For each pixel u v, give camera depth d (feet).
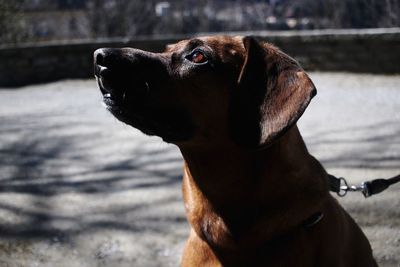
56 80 15.01
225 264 3.33
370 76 13.64
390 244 4.84
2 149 8.00
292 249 3.25
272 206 3.23
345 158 6.84
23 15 19.30
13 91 13.94
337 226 3.43
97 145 8.04
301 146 3.42
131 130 8.93
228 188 3.27
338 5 18.30
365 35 13.70
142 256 4.73
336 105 10.52
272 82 3.22
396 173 6.16
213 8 21.04
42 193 6.00
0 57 14.64
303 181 3.29
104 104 3.26
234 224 3.28
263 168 3.21
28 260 4.69
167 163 6.98
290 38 14.52
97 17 21.24
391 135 7.93
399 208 5.37
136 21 21.16
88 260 4.69
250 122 3.21
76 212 5.51
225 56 3.34
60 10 21.66
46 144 8.21
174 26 21.03
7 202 5.75
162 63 3.31
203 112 3.27
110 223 5.27
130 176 6.51
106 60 3.18
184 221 5.28
